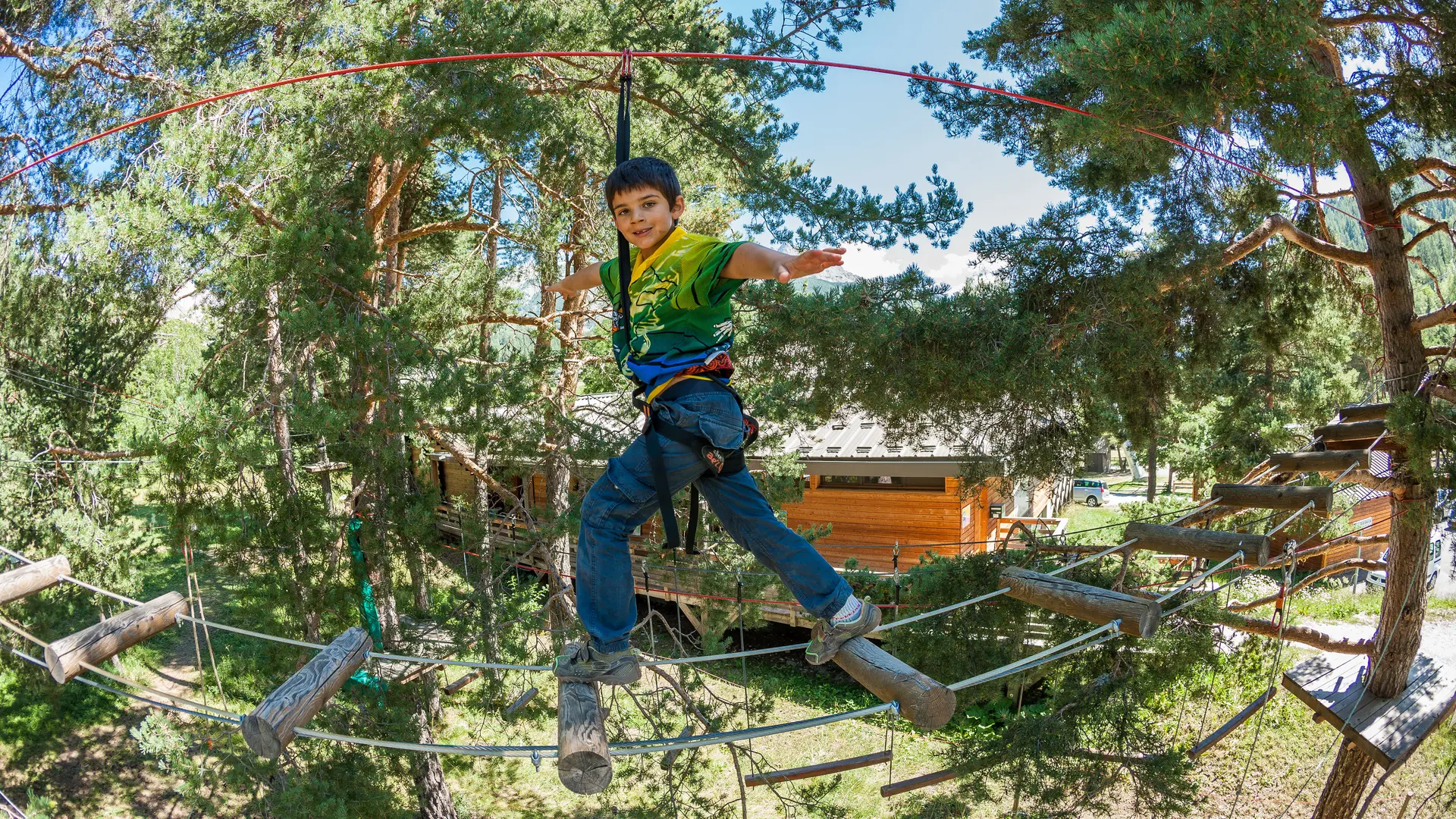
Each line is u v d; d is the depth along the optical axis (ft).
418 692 36.40
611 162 38.58
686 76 35.14
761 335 31.30
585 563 8.75
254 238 26.17
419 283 51.72
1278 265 42.19
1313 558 53.01
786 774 27.68
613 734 37.76
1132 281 28.76
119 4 39.75
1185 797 30.32
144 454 25.89
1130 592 30.07
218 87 30.14
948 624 32.32
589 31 32.19
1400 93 24.41
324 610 33.45
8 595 12.69
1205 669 36.42
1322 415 61.00
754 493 8.90
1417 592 32.42
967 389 30.22
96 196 37.17
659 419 8.20
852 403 33.14
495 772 50.90
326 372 28.53
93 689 54.08
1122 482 167.32
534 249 44.60
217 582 64.59
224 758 32.30
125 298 33.60
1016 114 35.17
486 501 38.99
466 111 28.50
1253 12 20.04
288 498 31.91
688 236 8.24
